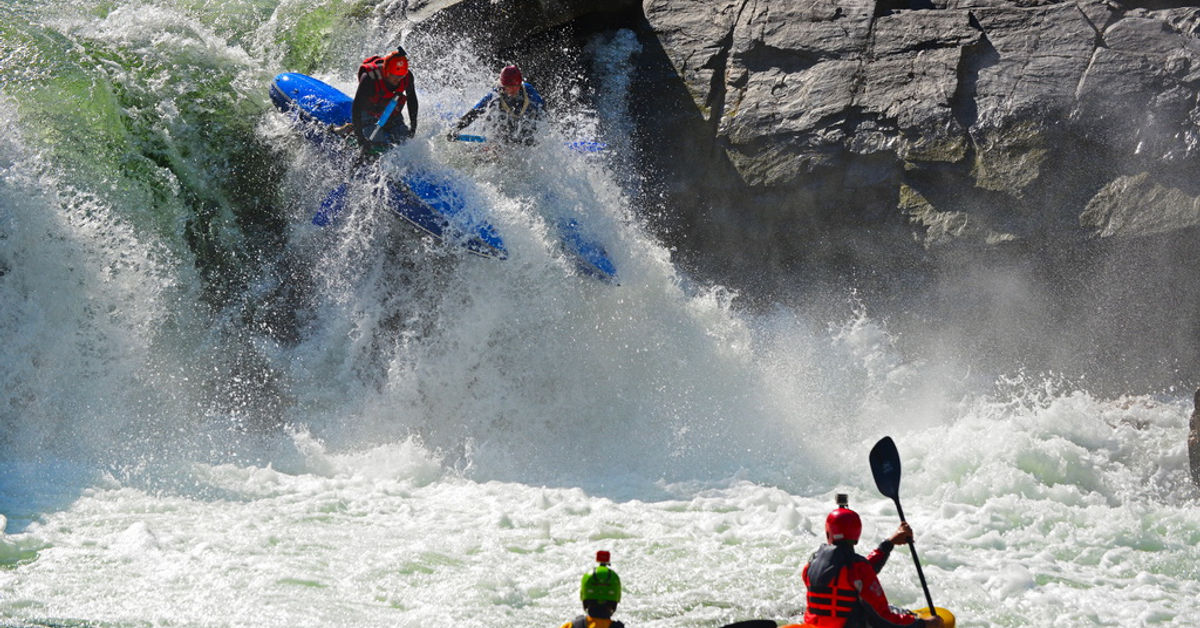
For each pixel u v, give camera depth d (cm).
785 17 4741
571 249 3962
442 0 5088
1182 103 4088
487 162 4159
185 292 4247
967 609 2269
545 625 2162
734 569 2503
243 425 3850
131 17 5081
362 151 4053
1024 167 4203
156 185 4409
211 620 2130
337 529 2769
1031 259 4225
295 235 4409
